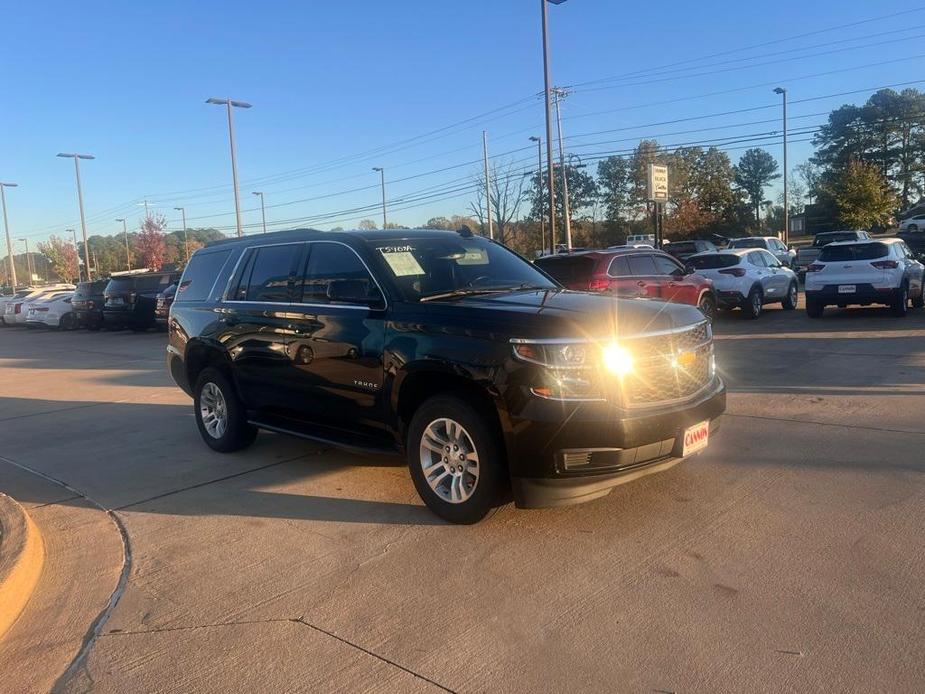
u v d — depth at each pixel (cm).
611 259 1261
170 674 326
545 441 417
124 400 1028
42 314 2766
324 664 327
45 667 339
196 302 709
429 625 354
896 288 1414
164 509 544
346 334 532
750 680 296
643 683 298
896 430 641
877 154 7956
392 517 500
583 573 398
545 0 2483
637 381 431
